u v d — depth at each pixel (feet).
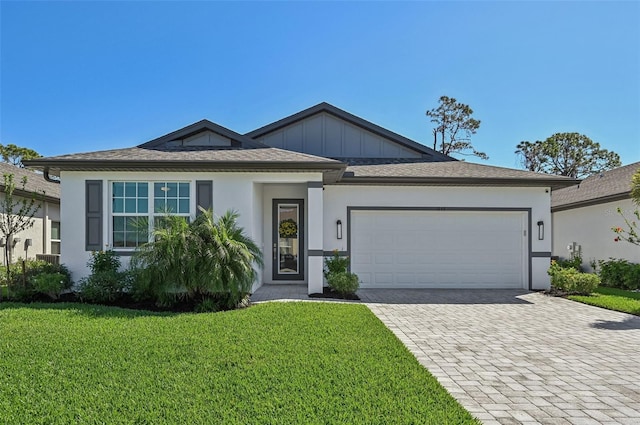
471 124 115.96
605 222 51.24
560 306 32.40
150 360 16.71
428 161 49.24
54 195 54.19
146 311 26.86
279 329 22.12
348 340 20.21
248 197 34.86
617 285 46.06
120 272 31.68
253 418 11.76
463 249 41.78
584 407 13.43
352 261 41.22
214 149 39.11
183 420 11.62
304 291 37.76
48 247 54.70
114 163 32.60
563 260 58.70
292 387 14.10
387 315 28.17
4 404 12.54
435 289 41.19
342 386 14.29
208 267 27.73
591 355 19.31
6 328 21.50
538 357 18.92
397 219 41.55
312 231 35.24
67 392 13.52
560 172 121.19
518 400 13.94
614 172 61.62
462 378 16.05
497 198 41.37
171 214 32.01
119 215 34.19
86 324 22.57
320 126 50.24
